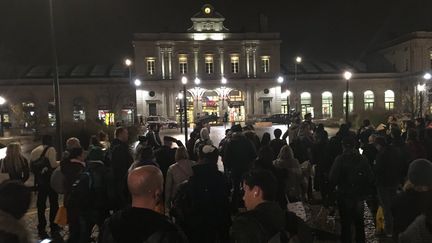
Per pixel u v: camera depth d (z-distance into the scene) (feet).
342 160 22.63
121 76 214.90
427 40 212.23
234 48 211.41
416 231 11.58
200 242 18.80
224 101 209.15
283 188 22.56
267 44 213.25
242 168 30.35
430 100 200.85
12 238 9.95
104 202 22.21
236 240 10.76
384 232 26.04
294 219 11.44
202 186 18.83
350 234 22.95
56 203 28.84
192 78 208.44
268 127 150.30
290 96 218.38
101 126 81.87
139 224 10.42
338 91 223.30
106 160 27.20
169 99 208.03
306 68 234.38
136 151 29.25
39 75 215.51
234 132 34.40
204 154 20.70
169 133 132.16
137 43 205.87
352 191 22.31
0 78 207.41
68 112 208.95
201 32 209.05
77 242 21.77
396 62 230.48
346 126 34.09
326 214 30.04
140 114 206.28
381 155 24.85
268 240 10.64
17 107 182.50
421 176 13.33
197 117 185.26
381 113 107.86
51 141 29.43
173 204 20.44
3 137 111.96
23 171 28.76
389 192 24.89
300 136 37.86
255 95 212.23
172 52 208.03
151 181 11.28
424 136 32.19
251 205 11.66
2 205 10.39
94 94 210.38
